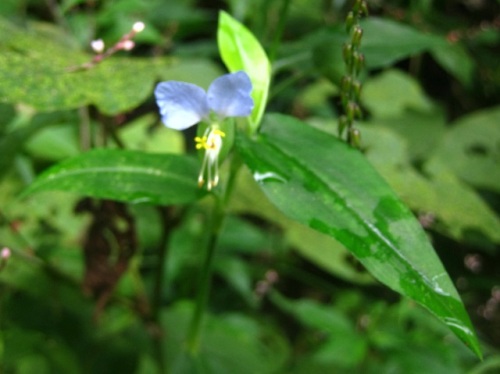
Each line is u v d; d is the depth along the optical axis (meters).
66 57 0.18
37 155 0.23
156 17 0.28
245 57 0.14
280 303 0.27
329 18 0.33
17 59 0.16
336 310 0.25
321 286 0.30
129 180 0.14
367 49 0.20
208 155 0.13
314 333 0.27
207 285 0.18
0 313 0.23
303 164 0.13
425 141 0.33
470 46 0.38
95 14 0.24
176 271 0.25
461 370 0.23
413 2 0.35
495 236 0.20
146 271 0.26
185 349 0.20
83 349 0.23
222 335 0.21
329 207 0.13
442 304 0.12
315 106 0.31
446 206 0.20
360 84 0.14
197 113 0.13
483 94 0.39
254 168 0.13
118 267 0.19
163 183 0.15
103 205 0.18
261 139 0.14
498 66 0.38
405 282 0.12
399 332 0.23
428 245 0.12
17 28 0.21
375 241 0.12
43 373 0.22
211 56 0.29
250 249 0.26
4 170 0.20
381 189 0.13
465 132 0.33
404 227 0.12
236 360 0.21
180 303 0.23
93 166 0.14
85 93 0.16
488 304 0.33
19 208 0.22
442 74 0.40
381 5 0.35
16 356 0.22
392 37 0.20
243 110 0.13
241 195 0.21
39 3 0.27
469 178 0.32
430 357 0.22
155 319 0.21
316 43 0.20
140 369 0.23
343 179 0.13
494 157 0.32
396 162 0.23
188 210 0.21
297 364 0.23
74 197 0.23
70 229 0.23
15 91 0.15
